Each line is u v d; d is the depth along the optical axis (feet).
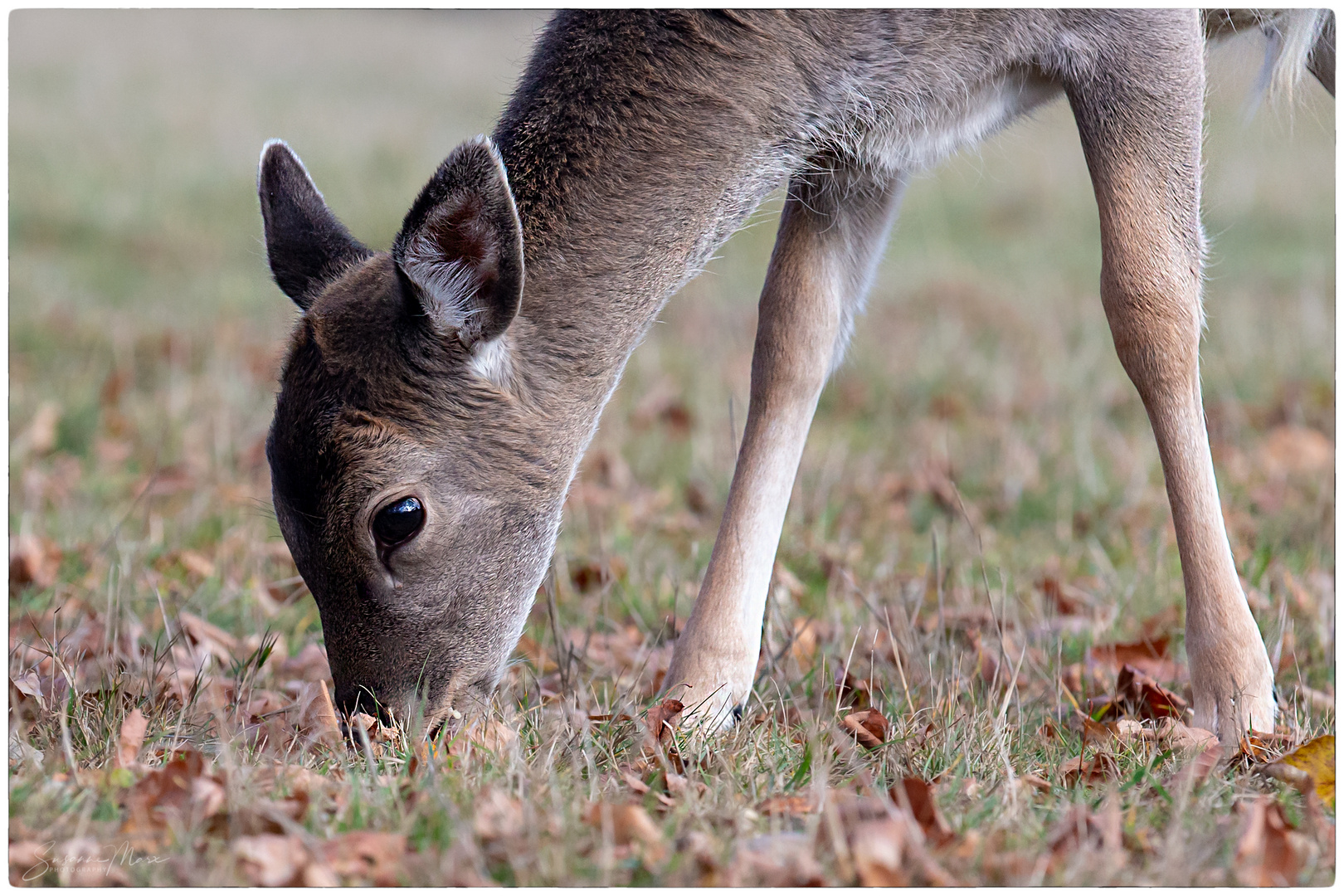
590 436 26.89
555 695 28.40
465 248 23.73
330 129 111.75
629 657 31.99
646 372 60.95
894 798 21.58
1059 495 44.39
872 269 29.71
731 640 26.99
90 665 29.30
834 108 26.91
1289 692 30.30
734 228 27.25
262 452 48.73
